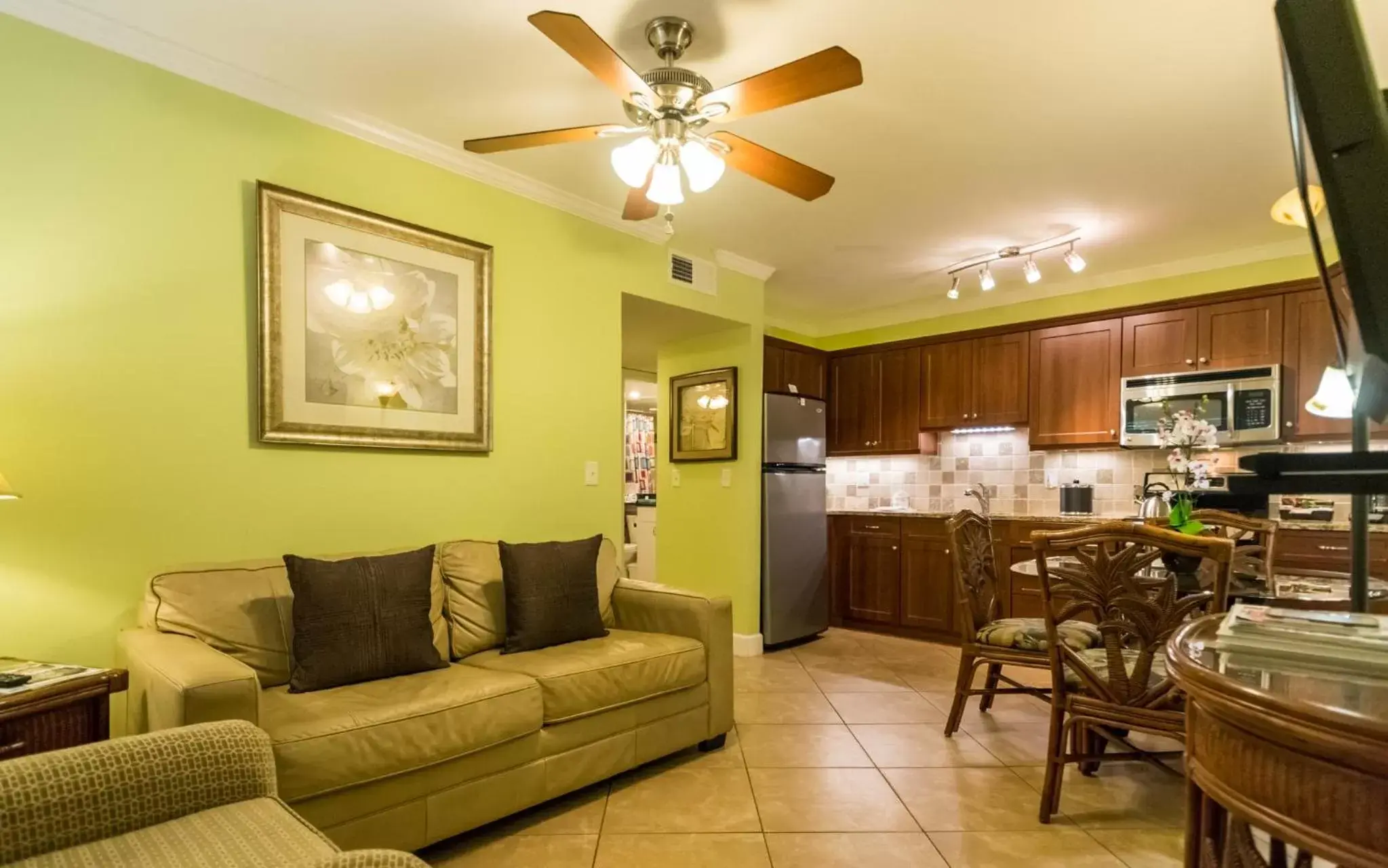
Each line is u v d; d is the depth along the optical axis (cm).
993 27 204
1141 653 205
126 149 207
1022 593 442
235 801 124
